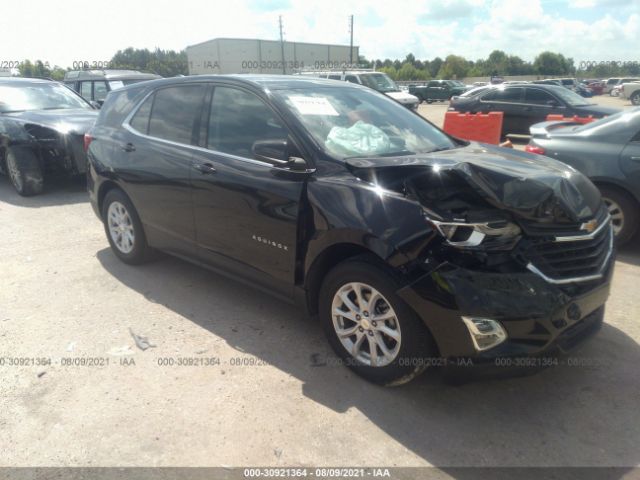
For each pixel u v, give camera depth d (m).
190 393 2.90
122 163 4.42
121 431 2.60
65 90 9.27
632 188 4.82
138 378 3.04
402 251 2.57
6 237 5.75
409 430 2.61
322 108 3.53
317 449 2.48
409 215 2.61
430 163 2.83
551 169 3.16
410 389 2.93
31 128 7.45
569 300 2.54
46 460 2.41
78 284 4.41
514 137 14.30
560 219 2.67
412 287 2.55
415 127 3.90
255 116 3.52
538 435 2.57
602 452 2.46
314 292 3.22
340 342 3.07
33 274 4.63
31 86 8.88
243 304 4.02
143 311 3.91
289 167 3.08
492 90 13.71
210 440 2.54
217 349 3.36
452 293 2.44
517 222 2.60
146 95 4.48
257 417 2.70
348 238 2.80
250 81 3.66
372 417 2.70
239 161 3.48
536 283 2.47
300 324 3.70
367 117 3.71
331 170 3.04
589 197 3.00
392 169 2.85
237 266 3.65
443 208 2.62
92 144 4.86
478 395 2.88
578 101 12.55
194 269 4.74
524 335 2.45
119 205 4.70
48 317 3.80
